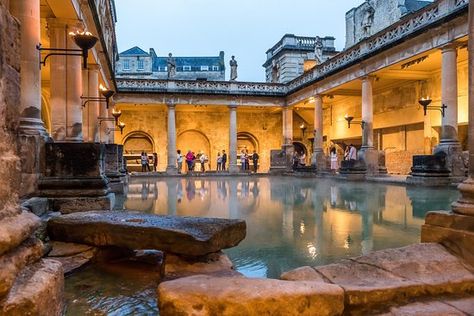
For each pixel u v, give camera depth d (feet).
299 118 127.03
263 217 26.25
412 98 81.66
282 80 131.44
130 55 181.78
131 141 121.70
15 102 8.78
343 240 18.94
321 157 94.17
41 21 44.47
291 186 57.67
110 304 11.36
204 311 8.73
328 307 9.31
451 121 53.62
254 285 9.41
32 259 8.59
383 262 11.72
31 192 22.15
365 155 71.51
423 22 58.23
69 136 38.24
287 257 15.87
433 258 11.97
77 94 38.58
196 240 13.53
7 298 7.06
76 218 16.48
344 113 107.86
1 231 7.31
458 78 69.67
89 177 23.32
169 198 39.06
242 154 116.16
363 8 110.42
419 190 46.57
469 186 12.78
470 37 12.67
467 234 12.15
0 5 7.82
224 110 123.95
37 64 25.18
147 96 106.52
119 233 15.03
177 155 123.44
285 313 8.93
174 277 12.69
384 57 68.23
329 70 87.56
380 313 9.50
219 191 48.49
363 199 37.42
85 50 26.63
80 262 14.67
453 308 9.68
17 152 8.98
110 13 69.10
